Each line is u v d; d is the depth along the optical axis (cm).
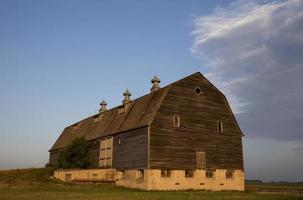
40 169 5025
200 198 2731
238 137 4428
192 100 4166
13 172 4647
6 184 3747
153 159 3669
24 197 2691
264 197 3006
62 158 5047
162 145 3769
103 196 2811
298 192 3997
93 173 4469
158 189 3634
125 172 4003
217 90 4450
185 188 3822
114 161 4284
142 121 3934
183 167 3856
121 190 3572
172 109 3962
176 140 3888
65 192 3206
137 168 3794
